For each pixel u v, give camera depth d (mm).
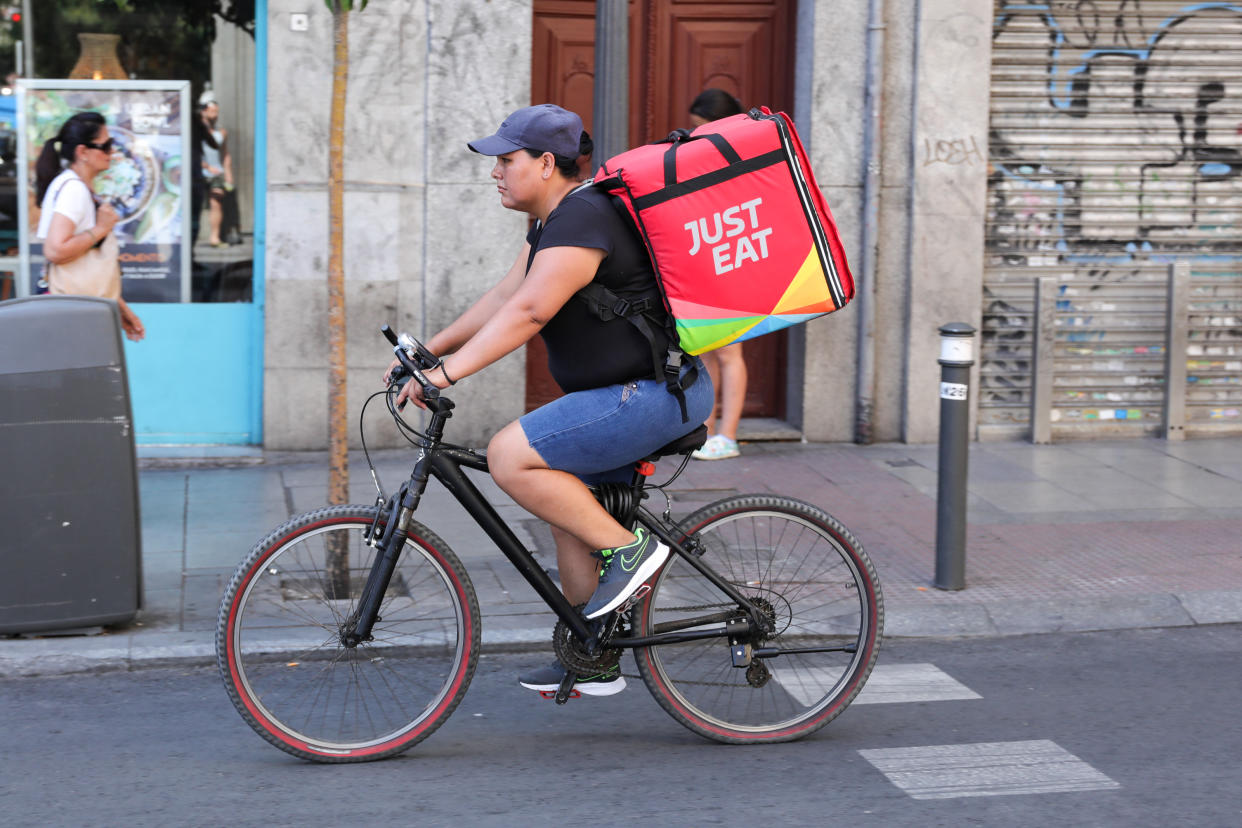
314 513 5328
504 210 11156
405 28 10836
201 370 11102
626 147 7777
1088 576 8023
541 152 5176
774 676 5633
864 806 4914
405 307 11148
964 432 7617
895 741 5629
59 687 6273
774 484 10383
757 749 5523
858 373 11867
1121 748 5559
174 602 7312
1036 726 5824
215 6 10828
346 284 11000
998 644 7129
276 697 5316
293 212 10859
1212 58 12055
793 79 11945
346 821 4730
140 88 10820
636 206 4945
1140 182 12125
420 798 4957
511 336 4945
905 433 11922
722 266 5000
